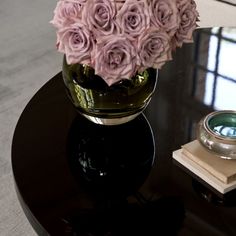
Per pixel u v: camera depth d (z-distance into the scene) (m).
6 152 1.55
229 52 1.18
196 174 0.81
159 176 0.82
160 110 0.99
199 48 1.20
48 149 0.89
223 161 0.79
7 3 2.61
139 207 0.76
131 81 0.82
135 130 0.94
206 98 1.03
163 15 0.73
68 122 0.96
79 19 0.72
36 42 2.21
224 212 0.74
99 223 0.73
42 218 0.74
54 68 2.01
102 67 0.72
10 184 1.42
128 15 0.70
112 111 0.86
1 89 1.87
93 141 0.91
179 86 1.07
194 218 0.73
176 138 0.91
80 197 0.78
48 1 2.62
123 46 0.71
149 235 0.70
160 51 0.73
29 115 0.99
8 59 2.08
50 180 0.82
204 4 1.72
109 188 0.80
